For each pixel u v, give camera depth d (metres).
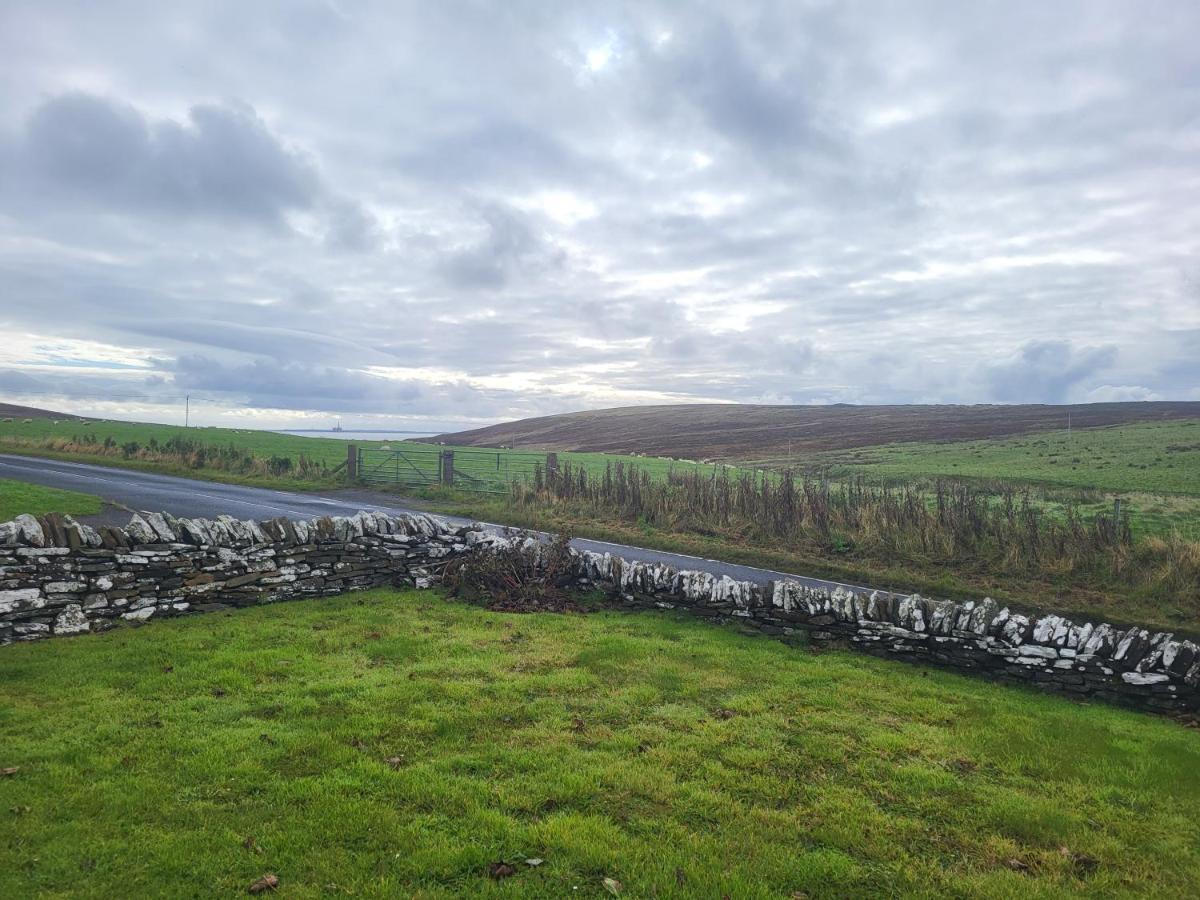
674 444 80.69
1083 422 67.69
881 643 10.45
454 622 10.60
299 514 21.06
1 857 4.15
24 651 8.12
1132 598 15.27
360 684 7.42
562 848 4.53
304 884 4.08
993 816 5.39
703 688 8.05
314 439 54.75
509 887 4.09
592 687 7.80
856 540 19.42
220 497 23.78
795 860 4.56
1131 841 5.20
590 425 114.56
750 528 21.44
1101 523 17.17
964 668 9.88
